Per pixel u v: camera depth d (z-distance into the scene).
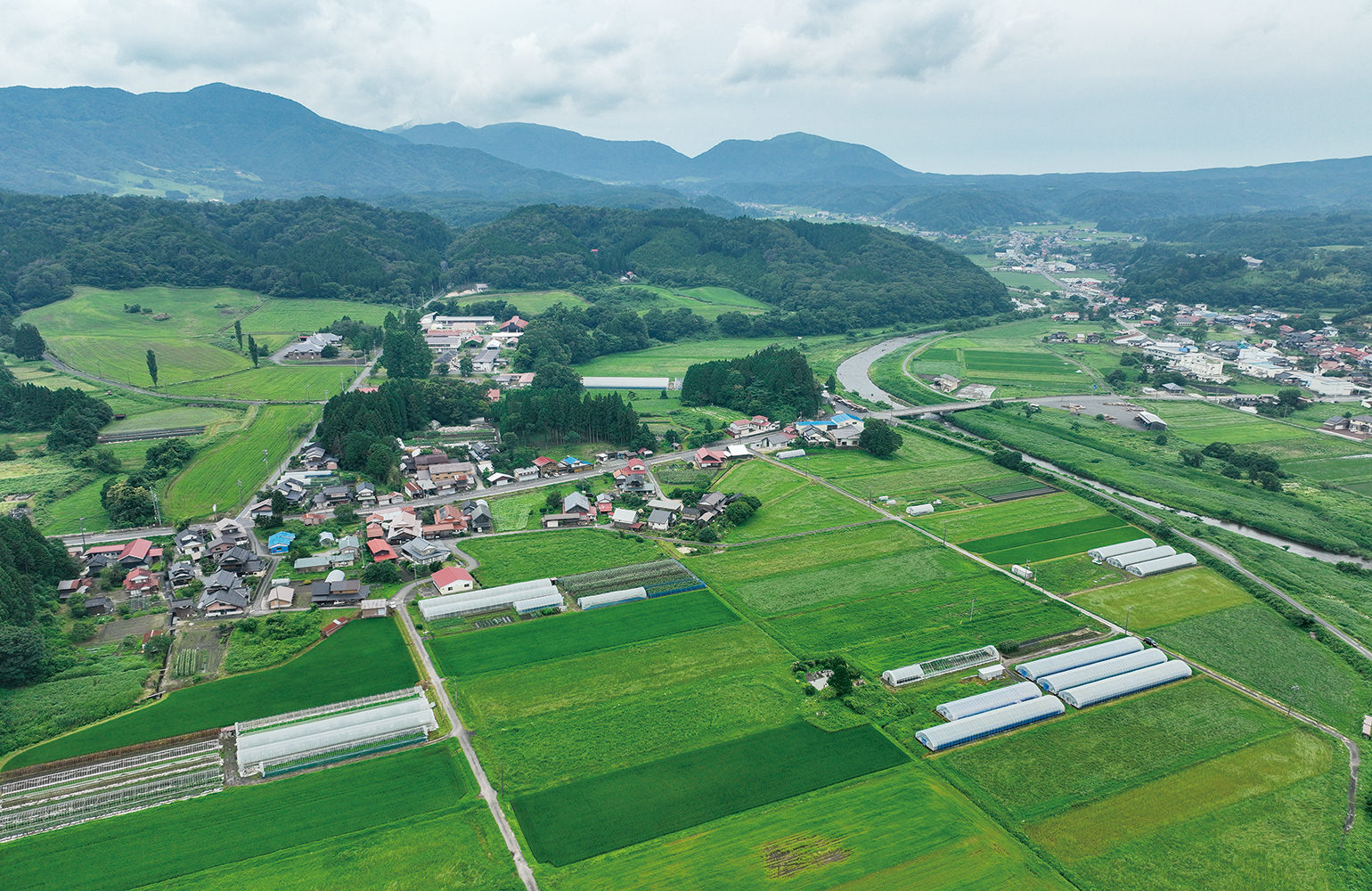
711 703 94.62
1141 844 74.44
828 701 95.31
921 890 68.69
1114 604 121.25
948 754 86.75
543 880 68.81
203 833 74.00
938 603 120.81
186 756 84.56
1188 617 117.88
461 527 145.88
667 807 77.81
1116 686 98.06
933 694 97.25
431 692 96.50
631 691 97.12
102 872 69.50
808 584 126.50
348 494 158.38
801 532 147.88
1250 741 89.81
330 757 84.25
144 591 119.69
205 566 127.81
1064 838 74.88
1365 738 91.19
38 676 96.50
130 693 93.94
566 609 117.62
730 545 141.88
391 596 120.62
